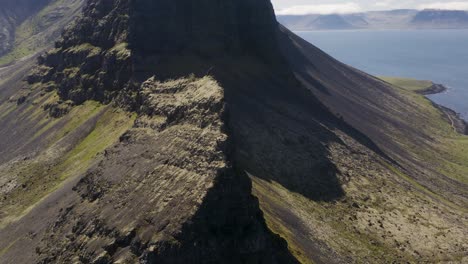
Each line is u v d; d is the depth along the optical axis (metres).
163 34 171.00
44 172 139.12
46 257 80.19
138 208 74.94
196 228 68.31
